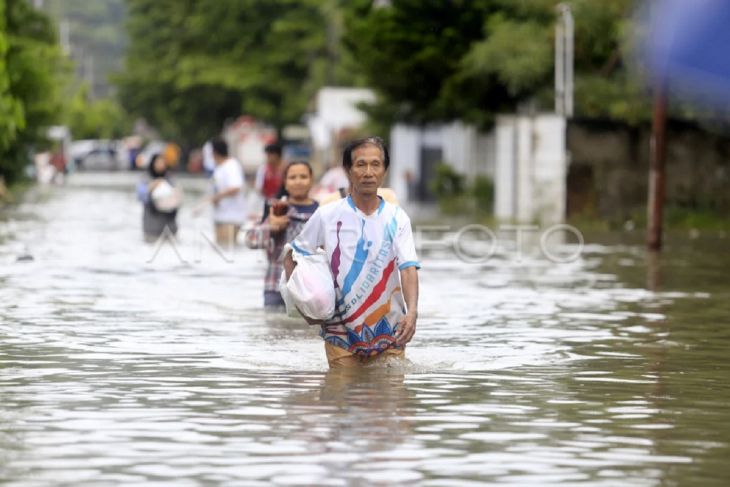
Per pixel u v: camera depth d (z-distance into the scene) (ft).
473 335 98.17
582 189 255.70
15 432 63.16
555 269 155.43
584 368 83.25
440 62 291.38
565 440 62.54
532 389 75.66
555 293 128.26
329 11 505.25
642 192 255.50
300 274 79.71
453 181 332.39
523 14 285.64
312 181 110.63
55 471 55.77
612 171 255.29
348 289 80.23
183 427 64.39
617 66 273.33
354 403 70.69
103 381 76.95
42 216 258.98
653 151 187.73
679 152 253.65
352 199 80.18
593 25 269.03
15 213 269.44
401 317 81.35
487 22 288.51
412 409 69.36
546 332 100.07
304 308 79.92
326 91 433.89
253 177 504.43
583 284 137.28
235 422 65.62
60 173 469.57
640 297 124.77
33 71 343.67
